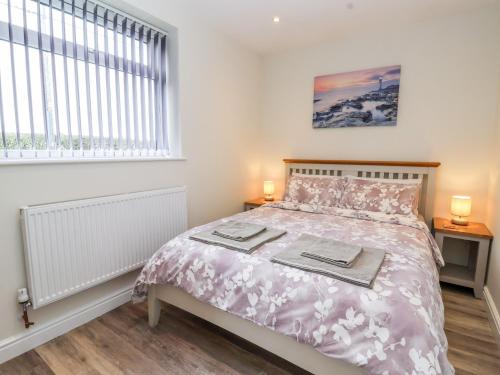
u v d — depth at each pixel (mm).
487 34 2412
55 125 1757
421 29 2660
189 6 2414
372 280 1213
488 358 1581
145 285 1779
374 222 2318
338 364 1168
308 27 2775
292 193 3016
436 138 2693
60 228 1664
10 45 1543
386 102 2869
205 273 1518
